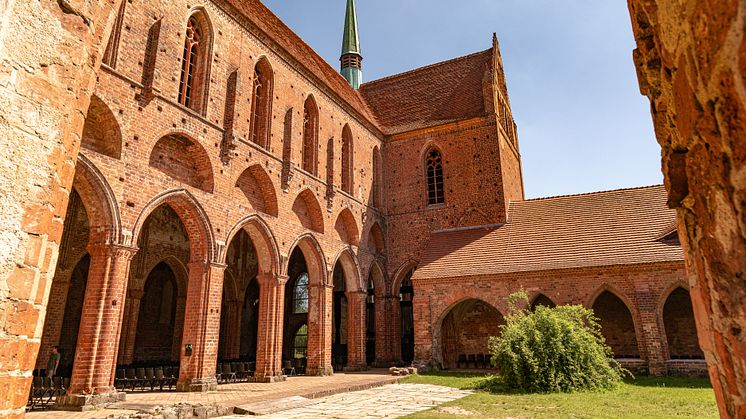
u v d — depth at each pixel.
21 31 3.59
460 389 17.55
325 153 28.44
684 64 2.33
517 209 30.73
